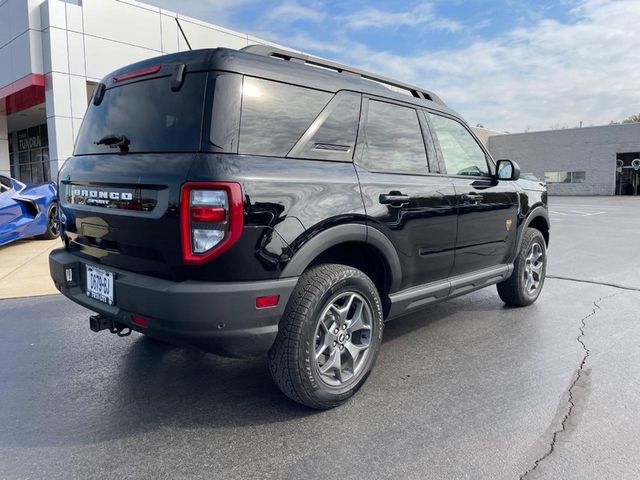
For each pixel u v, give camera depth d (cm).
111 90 321
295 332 277
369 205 313
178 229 252
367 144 332
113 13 1569
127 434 277
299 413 299
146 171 269
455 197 389
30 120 2241
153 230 263
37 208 895
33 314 511
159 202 260
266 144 274
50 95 1498
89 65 1538
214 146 255
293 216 271
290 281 271
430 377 351
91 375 357
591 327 460
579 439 268
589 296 575
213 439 271
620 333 442
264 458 252
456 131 424
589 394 321
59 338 436
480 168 444
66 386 339
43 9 1472
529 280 526
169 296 250
